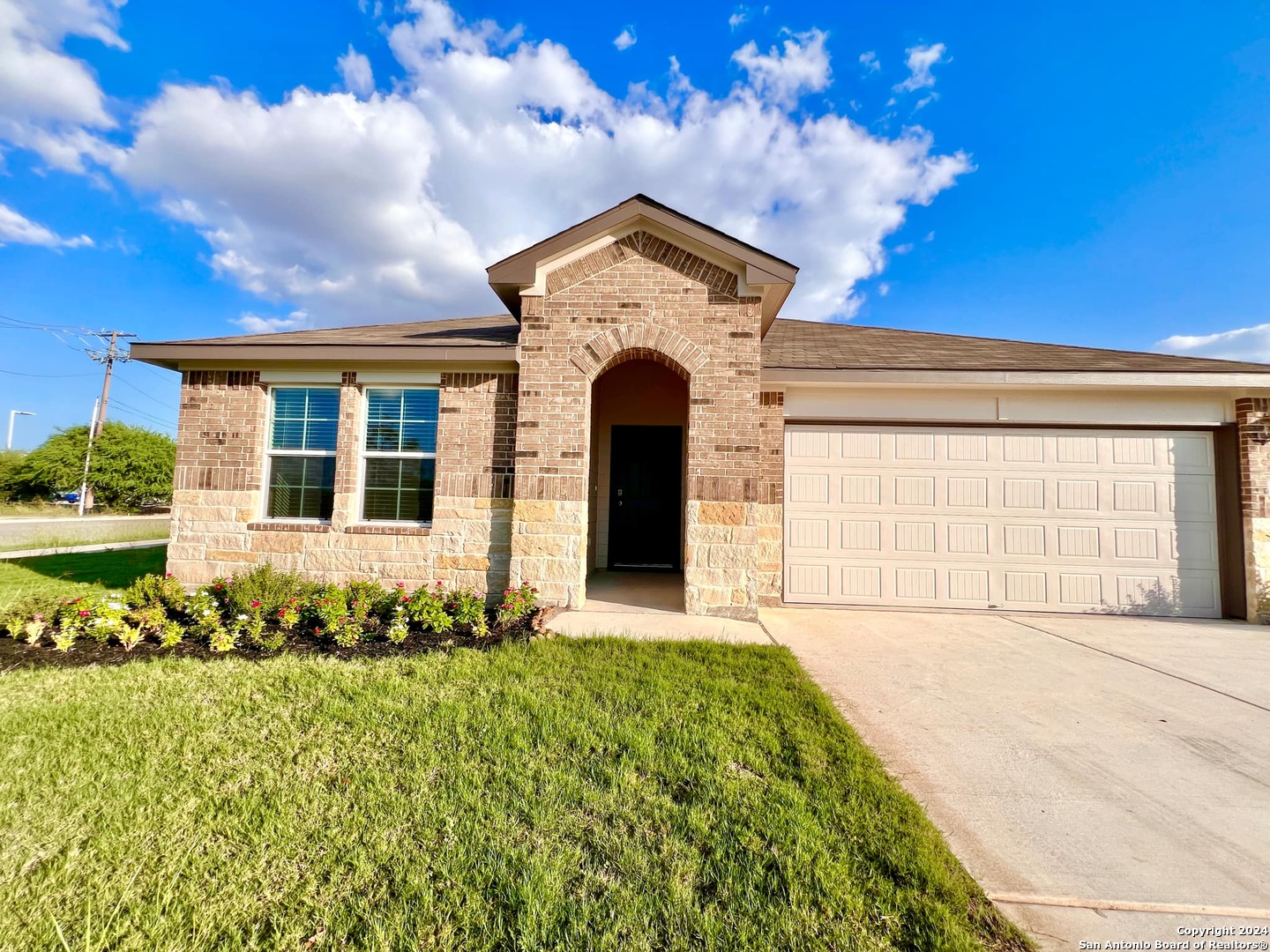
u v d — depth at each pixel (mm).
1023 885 2256
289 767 2984
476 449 7422
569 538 6949
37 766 2961
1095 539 7691
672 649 5242
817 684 4527
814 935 1916
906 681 4727
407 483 7691
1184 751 3479
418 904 2029
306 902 2039
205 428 7734
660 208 6836
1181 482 7629
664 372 10469
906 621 7059
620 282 7070
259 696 3941
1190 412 7586
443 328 9773
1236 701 4332
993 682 4703
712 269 7000
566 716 3643
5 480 32812
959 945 1866
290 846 2348
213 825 2477
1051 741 3586
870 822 2578
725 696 4098
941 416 7883
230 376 7789
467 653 5004
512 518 7152
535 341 7121
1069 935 1981
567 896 2068
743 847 2377
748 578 6719
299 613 5754
